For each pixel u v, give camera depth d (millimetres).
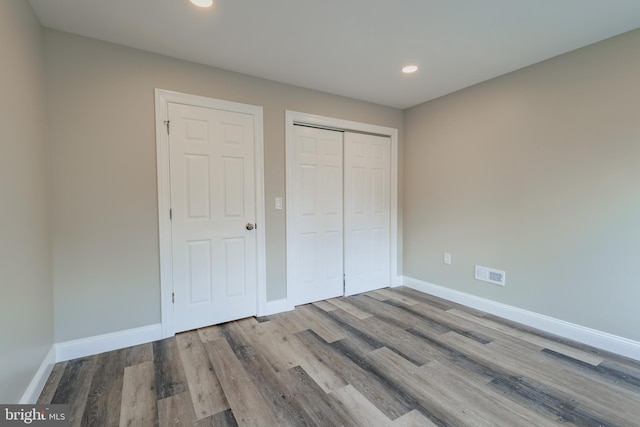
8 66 1458
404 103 3668
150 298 2418
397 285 3949
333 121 3318
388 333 2576
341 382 1877
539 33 2141
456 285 3340
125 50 2281
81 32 2098
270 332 2592
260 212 2893
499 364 2084
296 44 2279
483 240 3061
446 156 3396
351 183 3555
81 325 2178
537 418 1563
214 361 2121
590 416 1578
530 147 2666
